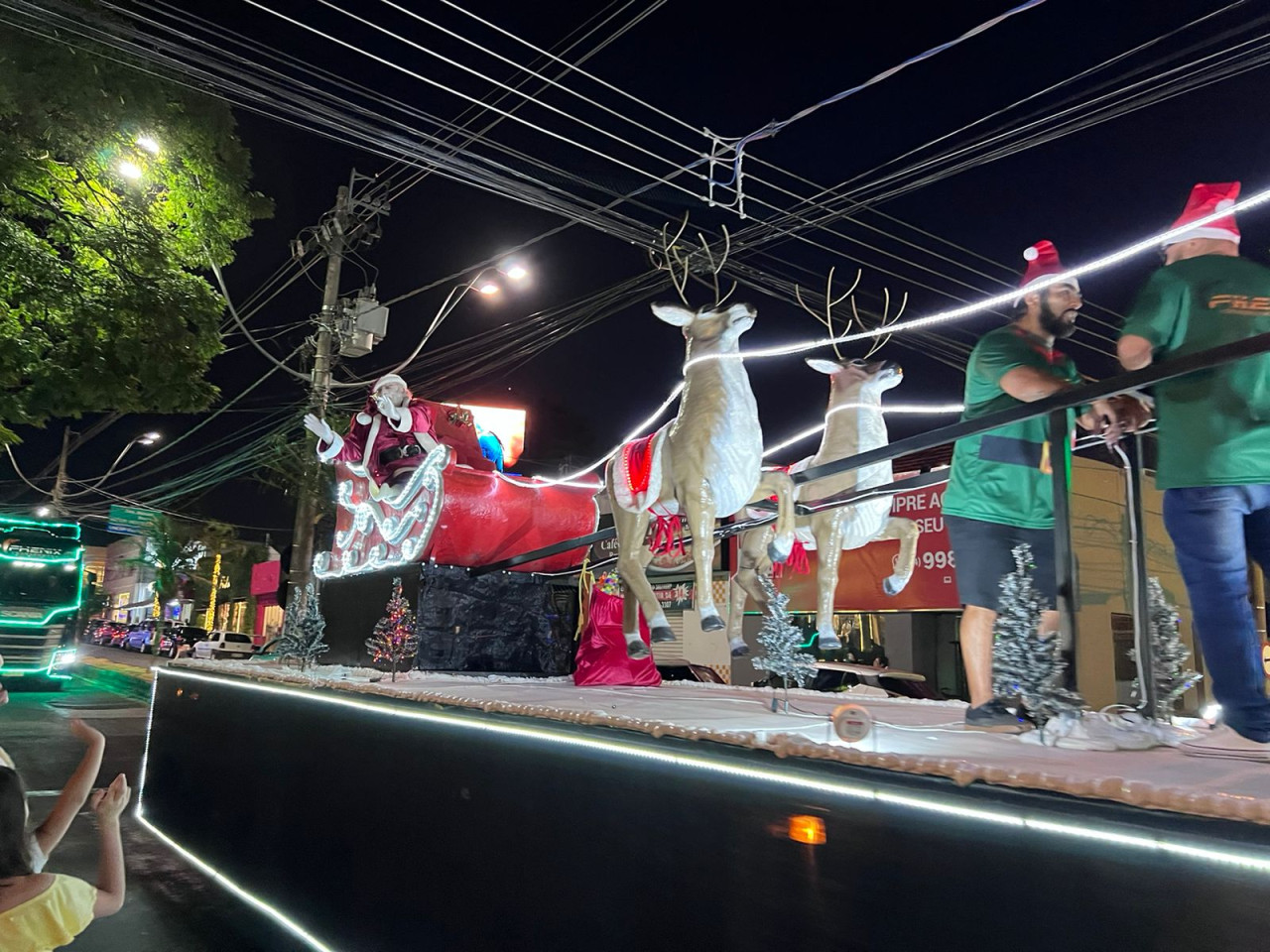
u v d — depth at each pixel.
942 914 2.06
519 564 6.25
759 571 5.00
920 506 12.75
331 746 4.92
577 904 3.12
